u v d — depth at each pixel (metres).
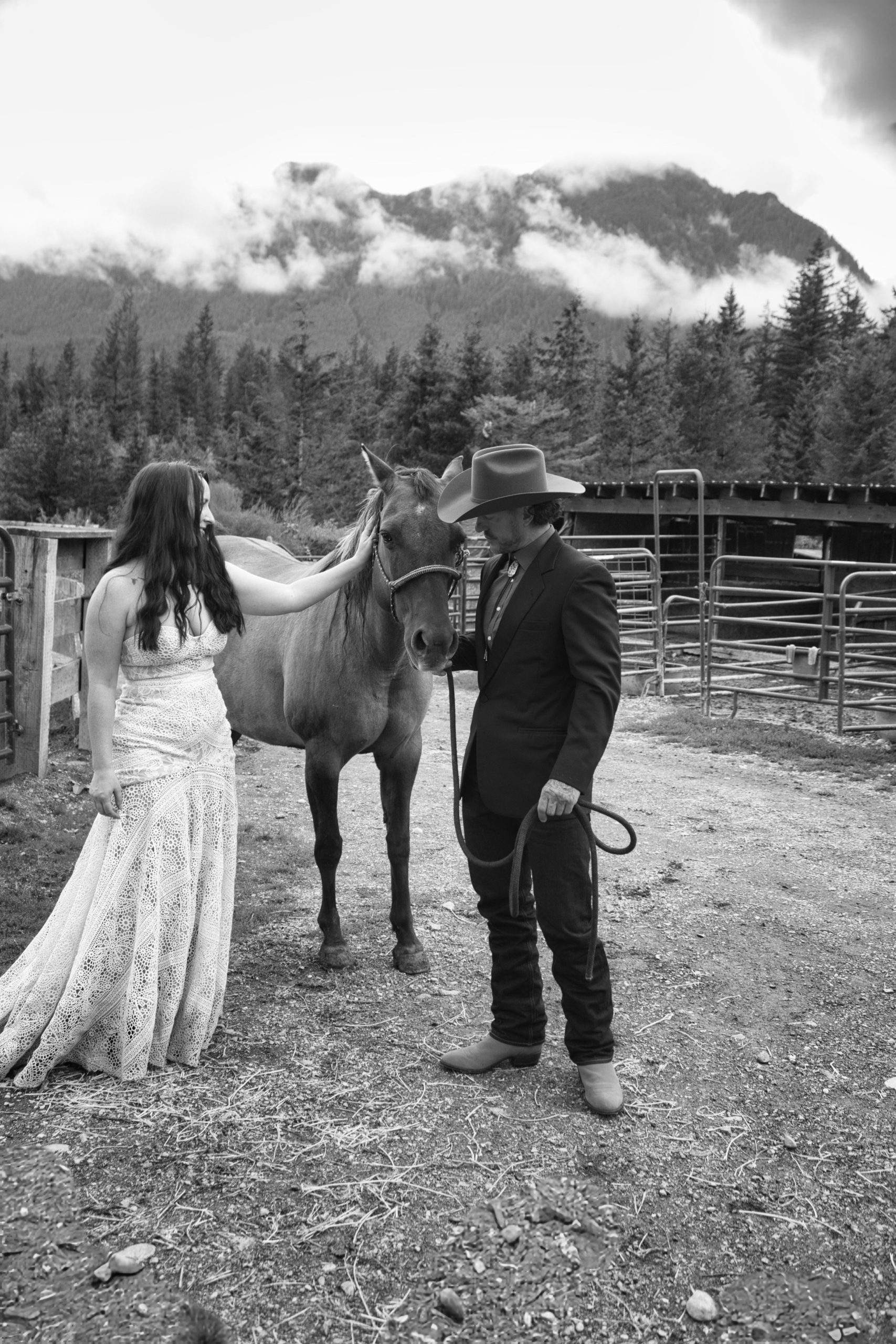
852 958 4.01
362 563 3.30
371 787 6.56
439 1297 2.04
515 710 2.77
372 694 3.51
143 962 2.75
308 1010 3.31
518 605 2.72
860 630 8.39
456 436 42.47
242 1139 2.54
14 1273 2.06
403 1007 3.37
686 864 5.21
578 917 2.74
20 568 5.69
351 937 4.01
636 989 3.64
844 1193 2.47
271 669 4.05
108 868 2.76
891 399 48.81
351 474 44.34
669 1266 2.19
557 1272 2.14
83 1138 2.51
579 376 57.38
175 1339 1.91
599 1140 2.64
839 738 8.55
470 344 42.97
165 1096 2.72
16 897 4.21
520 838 2.64
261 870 4.82
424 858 5.13
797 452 62.72
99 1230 2.19
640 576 11.97
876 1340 2.01
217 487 20.56
